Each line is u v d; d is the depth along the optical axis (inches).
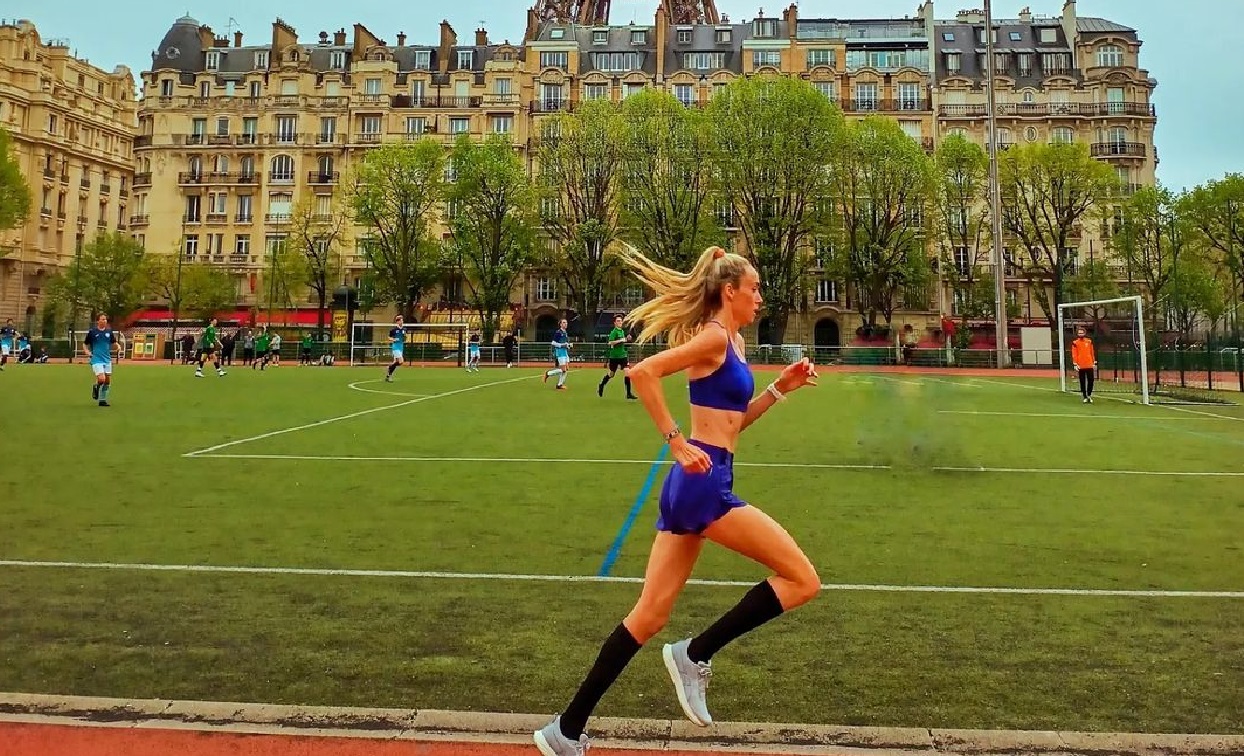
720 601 194.1
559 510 298.0
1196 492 336.5
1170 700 140.3
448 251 2356.1
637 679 150.1
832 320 2546.8
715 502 116.0
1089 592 201.9
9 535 253.8
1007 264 2394.2
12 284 2615.7
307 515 286.2
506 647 165.0
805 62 2787.9
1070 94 2662.4
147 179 2947.8
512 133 2765.7
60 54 2832.2
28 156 2674.7
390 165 2262.6
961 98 2701.8
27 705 133.5
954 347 2169.0
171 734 125.6
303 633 172.1
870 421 611.5
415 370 1528.1
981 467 399.5
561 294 2596.0
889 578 213.6
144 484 341.1
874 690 144.4
